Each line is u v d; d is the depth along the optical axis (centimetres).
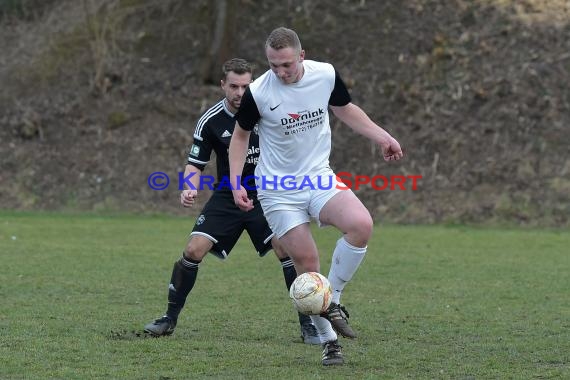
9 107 7619
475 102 7025
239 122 2073
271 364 2052
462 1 7956
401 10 8006
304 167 2064
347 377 1905
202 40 8150
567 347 2255
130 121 7394
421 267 3916
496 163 6475
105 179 6825
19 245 4494
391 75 7438
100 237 4938
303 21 8081
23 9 9025
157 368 1992
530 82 7031
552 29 7500
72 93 7700
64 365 2006
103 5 8412
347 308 2875
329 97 2061
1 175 6906
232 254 4344
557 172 6309
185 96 7612
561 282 3488
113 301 2945
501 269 3859
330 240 4947
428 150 6750
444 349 2230
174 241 4809
